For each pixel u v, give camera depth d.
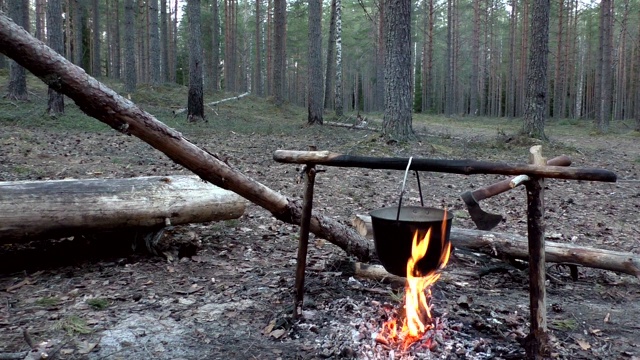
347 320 3.24
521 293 3.90
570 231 5.83
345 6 49.25
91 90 2.90
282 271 4.20
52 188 4.04
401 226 2.45
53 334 3.04
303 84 59.50
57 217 3.96
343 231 4.14
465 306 3.46
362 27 50.03
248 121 19.28
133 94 21.86
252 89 57.69
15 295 3.64
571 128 26.41
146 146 11.27
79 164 8.69
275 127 16.98
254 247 4.85
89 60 38.34
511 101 38.12
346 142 13.48
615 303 3.79
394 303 3.49
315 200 7.03
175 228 4.92
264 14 47.56
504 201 7.45
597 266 4.05
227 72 37.88
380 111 35.56
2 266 4.20
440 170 2.56
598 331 3.23
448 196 7.74
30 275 4.05
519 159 11.57
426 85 46.03
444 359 2.72
